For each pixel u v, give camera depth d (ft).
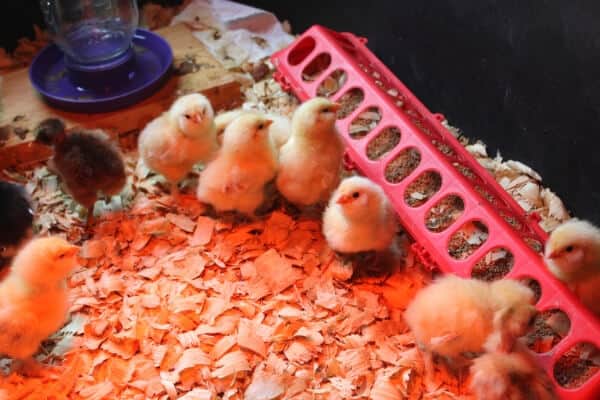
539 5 2.78
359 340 2.65
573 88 2.79
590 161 2.83
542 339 2.59
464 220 2.72
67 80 3.28
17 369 2.58
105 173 2.81
